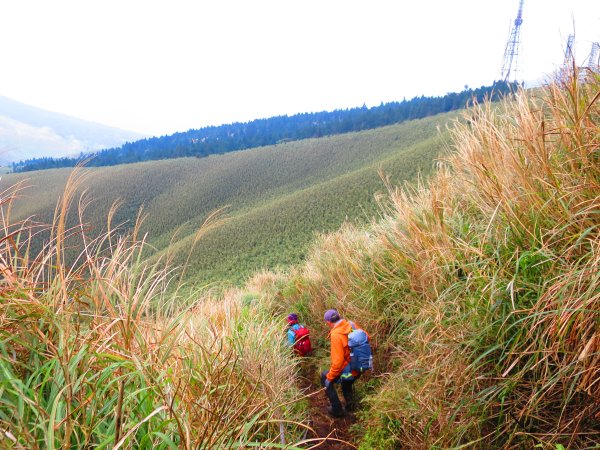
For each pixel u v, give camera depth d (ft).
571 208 6.10
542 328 5.75
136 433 4.00
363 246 15.53
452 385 6.77
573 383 4.86
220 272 251.39
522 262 6.31
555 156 7.02
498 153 8.09
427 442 6.61
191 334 8.67
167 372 4.92
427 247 9.59
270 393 7.98
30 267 5.00
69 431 3.28
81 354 4.02
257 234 315.17
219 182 547.08
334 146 615.57
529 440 5.63
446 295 7.88
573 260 5.94
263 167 587.27
